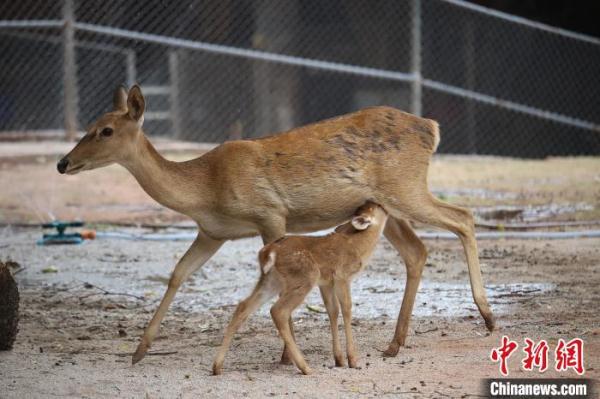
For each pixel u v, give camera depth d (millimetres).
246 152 9609
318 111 32750
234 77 31766
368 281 12938
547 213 18266
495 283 12539
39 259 14586
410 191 9773
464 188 21297
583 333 9930
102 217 18094
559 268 13430
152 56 31156
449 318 10844
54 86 30391
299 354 8750
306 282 8672
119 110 9969
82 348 9938
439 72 33094
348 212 9820
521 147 33500
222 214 9625
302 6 32438
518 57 33531
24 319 11211
